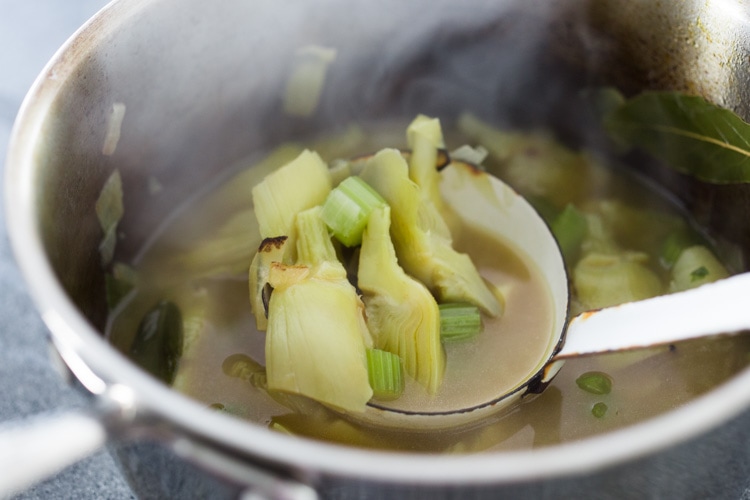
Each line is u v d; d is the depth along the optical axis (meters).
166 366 0.36
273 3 0.38
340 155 0.43
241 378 0.36
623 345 0.32
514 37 0.41
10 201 0.30
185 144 0.40
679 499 0.29
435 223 0.37
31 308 0.41
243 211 0.41
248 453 0.26
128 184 0.39
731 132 0.38
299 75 0.41
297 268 0.34
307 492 0.26
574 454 0.26
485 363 0.35
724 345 0.36
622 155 0.43
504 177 0.43
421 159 0.38
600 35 0.40
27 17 0.52
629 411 0.35
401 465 0.25
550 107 0.44
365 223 0.35
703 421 0.26
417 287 0.34
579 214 0.41
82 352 0.27
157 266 0.40
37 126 0.32
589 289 0.39
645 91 0.41
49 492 0.36
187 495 0.29
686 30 0.38
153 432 0.26
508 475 0.25
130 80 0.36
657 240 0.41
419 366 0.34
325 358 0.33
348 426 0.34
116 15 0.35
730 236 0.40
